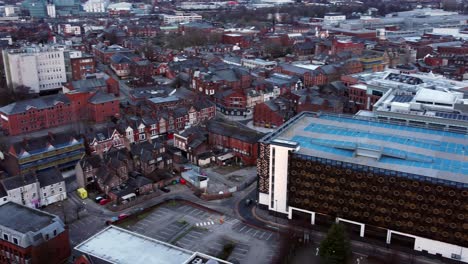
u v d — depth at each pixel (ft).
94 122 602.03
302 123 423.64
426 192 309.63
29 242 294.66
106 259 258.78
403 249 328.29
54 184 394.52
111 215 375.45
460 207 301.63
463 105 482.69
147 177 432.25
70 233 347.77
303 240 340.39
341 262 292.20
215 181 441.27
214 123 531.91
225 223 365.20
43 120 575.38
